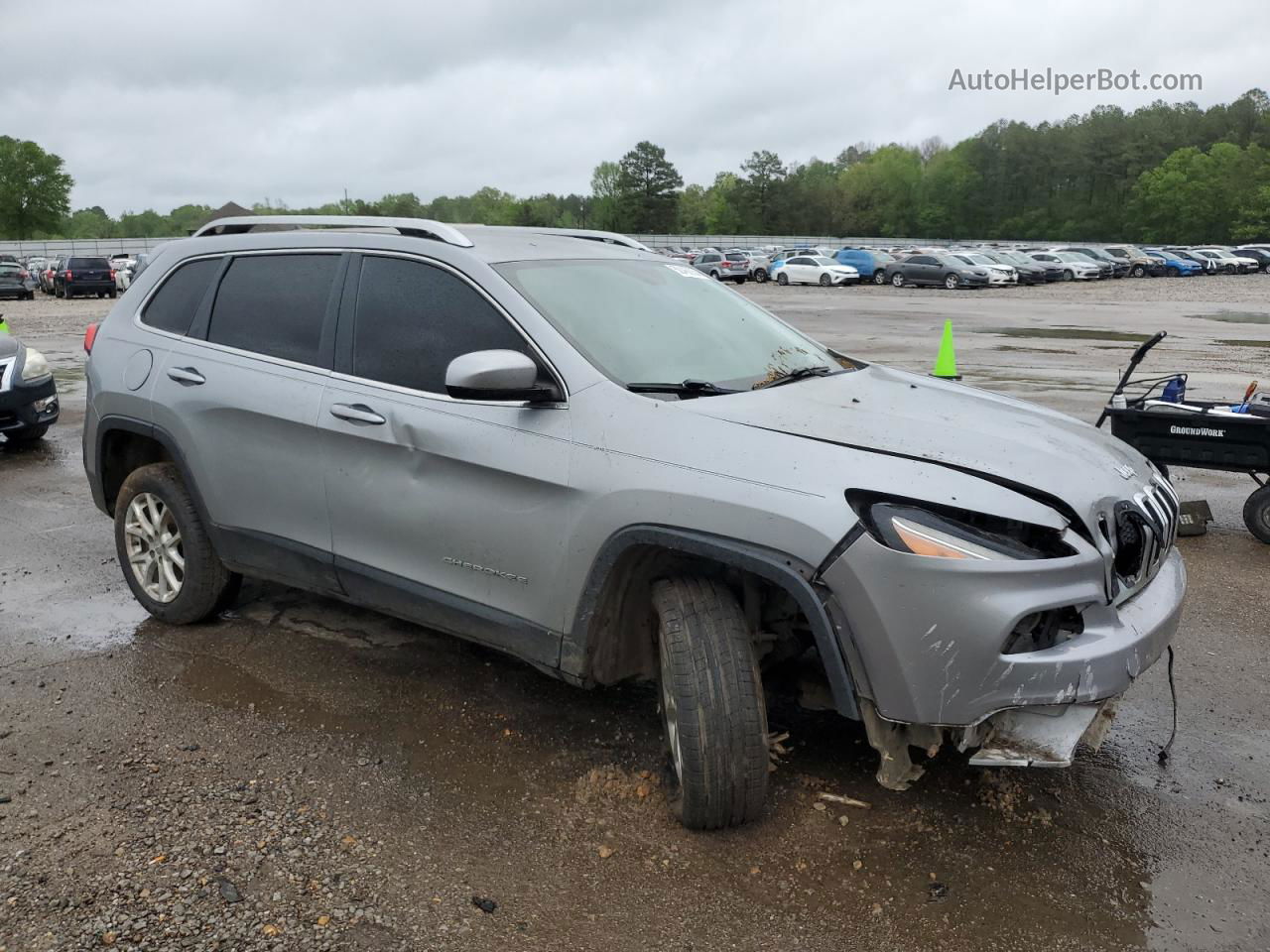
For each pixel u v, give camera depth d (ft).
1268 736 12.79
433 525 12.00
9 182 362.94
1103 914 9.33
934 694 9.19
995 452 10.06
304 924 9.02
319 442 13.00
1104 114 428.56
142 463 16.67
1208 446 20.58
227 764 11.76
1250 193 362.94
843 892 9.57
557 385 11.14
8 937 8.77
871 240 318.24
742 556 9.59
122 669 14.32
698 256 168.55
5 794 11.03
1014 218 427.33
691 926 9.11
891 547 9.09
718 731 9.88
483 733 12.52
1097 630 9.52
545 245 13.34
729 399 10.90
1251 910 9.43
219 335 14.60
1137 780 11.69
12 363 29.35
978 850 10.25
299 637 15.49
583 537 10.64
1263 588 18.21
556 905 9.37
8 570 18.76
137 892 9.38
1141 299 114.32
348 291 13.23
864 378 12.88
